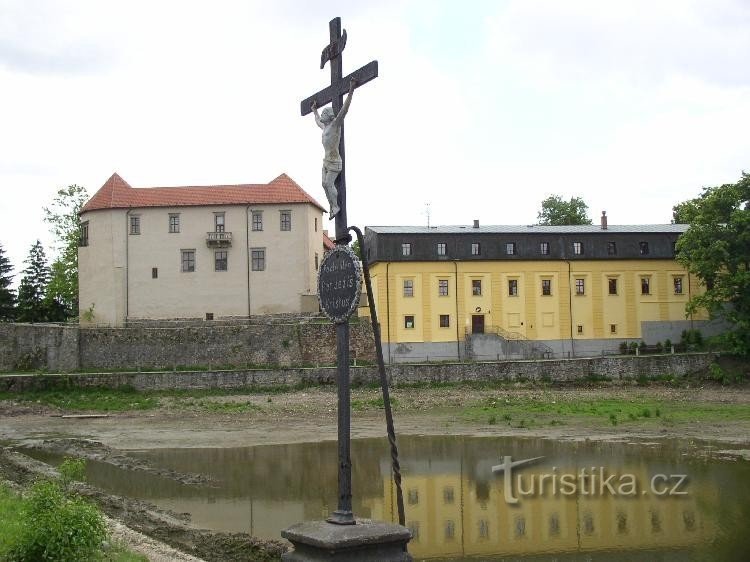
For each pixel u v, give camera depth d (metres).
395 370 64.69
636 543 21.39
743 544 20.97
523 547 21.38
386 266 72.38
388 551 10.17
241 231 78.38
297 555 10.35
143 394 63.69
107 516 22.39
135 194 79.62
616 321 75.62
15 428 51.38
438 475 31.84
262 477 32.38
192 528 22.88
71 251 86.81
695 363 66.50
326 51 11.59
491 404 57.19
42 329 72.62
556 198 108.12
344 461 10.75
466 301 73.44
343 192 11.22
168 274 78.12
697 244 66.19
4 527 15.41
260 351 71.00
